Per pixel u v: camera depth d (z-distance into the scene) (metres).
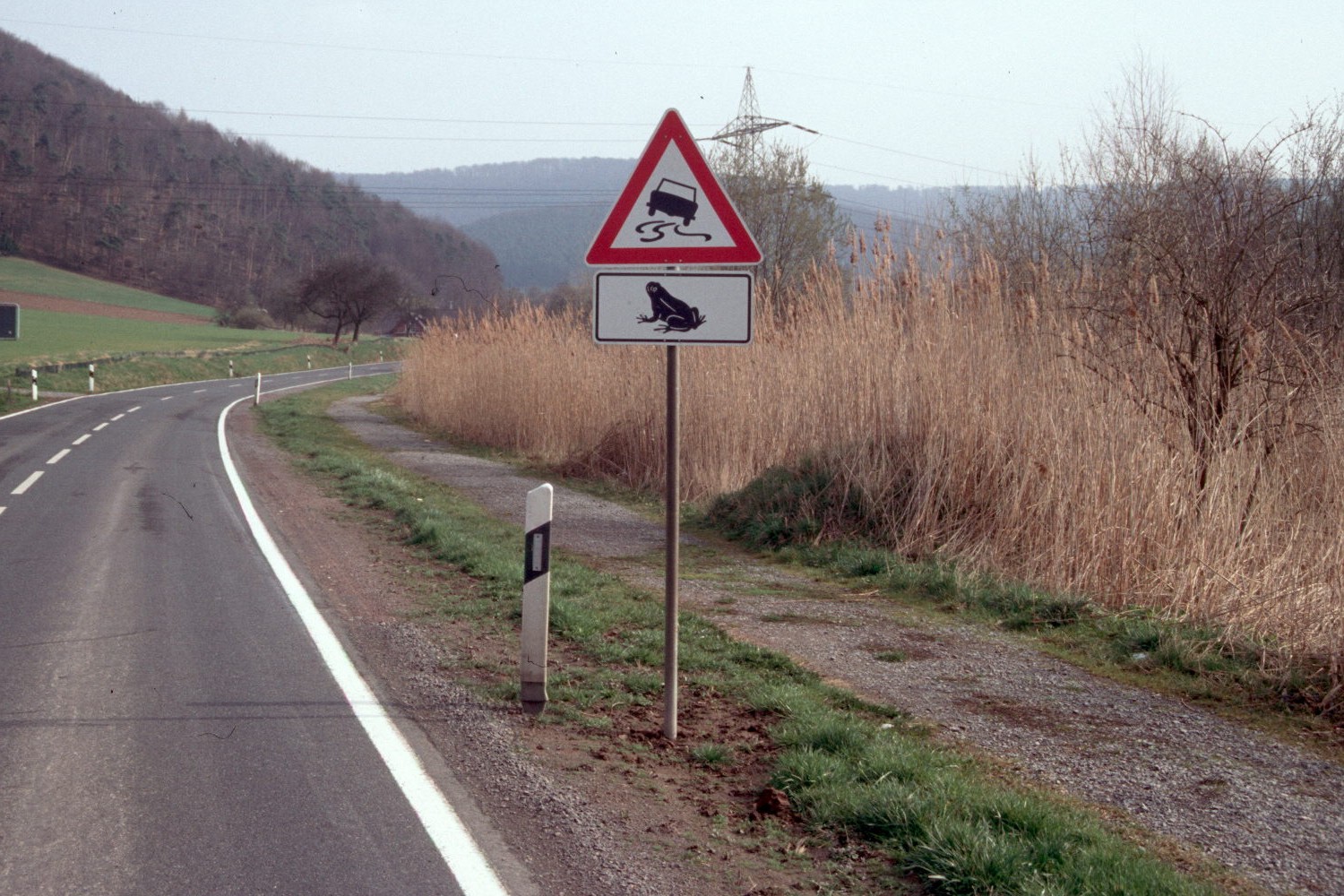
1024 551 8.98
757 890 3.57
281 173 145.62
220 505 13.02
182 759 4.72
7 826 4.01
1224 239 8.53
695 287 4.89
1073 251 12.16
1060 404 9.46
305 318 106.19
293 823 4.05
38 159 128.00
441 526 11.03
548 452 19.28
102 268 129.12
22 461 17.44
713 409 14.23
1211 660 6.40
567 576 8.94
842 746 4.84
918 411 10.77
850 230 12.27
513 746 4.91
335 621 7.36
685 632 7.17
